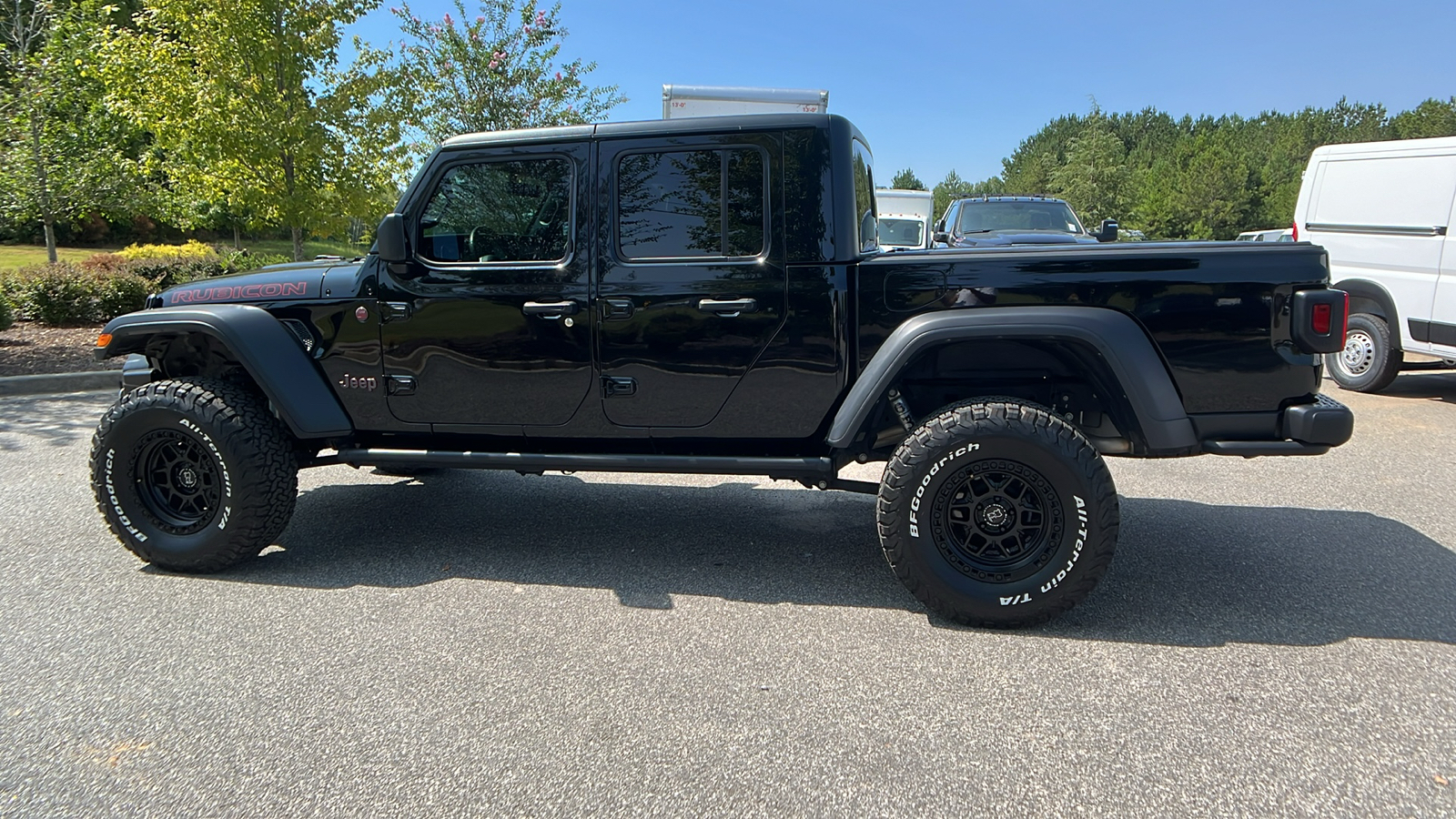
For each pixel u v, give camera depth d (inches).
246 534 144.6
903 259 130.6
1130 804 87.4
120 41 434.9
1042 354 134.8
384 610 135.1
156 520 148.6
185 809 86.9
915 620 131.8
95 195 535.2
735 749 97.3
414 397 148.3
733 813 86.3
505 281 141.2
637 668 116.5
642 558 158.9
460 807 87.2
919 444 124.3
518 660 118.8
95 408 295.0
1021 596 124.0
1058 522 122.8
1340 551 160.2
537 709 105.9
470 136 142.9
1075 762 94.5
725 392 138.3
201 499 150.3
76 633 125.9
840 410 130.9
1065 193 2623.0
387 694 109.3
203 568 148.0
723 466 137.9
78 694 108.7
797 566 154.9
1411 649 120.6
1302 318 119.3
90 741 98.5
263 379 144.6
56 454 231.1
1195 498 194.9
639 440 145.7
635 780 91.6
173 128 429.1
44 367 343.3
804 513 186.2
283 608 135.4
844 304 132.7
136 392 145.1
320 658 118.9
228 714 104.3
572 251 139.3
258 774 92.5
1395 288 305.7
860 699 108.1
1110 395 128.5
